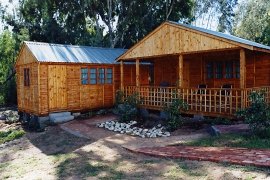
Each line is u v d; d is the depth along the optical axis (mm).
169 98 15367
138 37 35938
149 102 16812
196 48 14070
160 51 15938
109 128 14688
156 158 8875
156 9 35406
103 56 20438
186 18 38031
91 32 40219
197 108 14477
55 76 17359
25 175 8875
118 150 10594
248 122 9906
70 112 17953
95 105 19203
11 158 11742
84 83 18688
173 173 7207
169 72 20375
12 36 35969
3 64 33062
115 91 20188
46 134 15023
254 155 7594
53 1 33875
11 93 30234
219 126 11594
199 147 9453
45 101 17000
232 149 8609
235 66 17438
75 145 12273
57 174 8500
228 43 12664
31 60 17812
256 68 16922
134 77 21422
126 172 7938
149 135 12602
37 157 11227
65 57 18172
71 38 35438
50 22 34469
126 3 34062
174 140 11133
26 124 19219
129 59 18281
